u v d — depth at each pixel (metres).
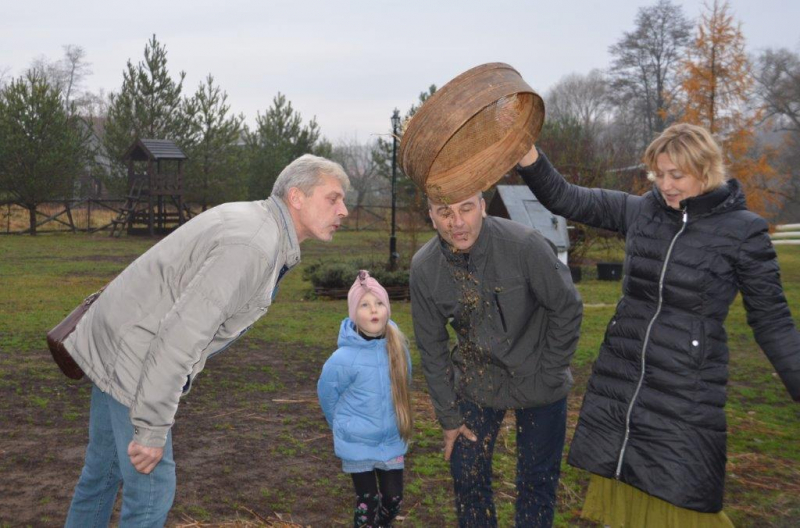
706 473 3.16
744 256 3.08
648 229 3.28
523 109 3.14
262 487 4.64
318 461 5.18
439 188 3.08
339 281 15.45
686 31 58.06
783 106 42.06
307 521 4.16
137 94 33.91
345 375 3.79
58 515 4.07
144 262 2.86
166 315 2.67
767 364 8.89
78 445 5.29
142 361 2.80
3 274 18.33
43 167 31.06
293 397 6.96
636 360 3.26
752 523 4.23
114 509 4.24
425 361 3.60
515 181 23.38
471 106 2.68
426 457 5.31
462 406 3.64
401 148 2.87
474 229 3.22
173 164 34.47
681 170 3.06
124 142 33.69
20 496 4.32
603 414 3.34
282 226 2.93
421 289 3.50
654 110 59.09
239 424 6.00
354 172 57.69
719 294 3.13
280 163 37.97
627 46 60.00
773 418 6.53
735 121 16.17
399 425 3.80
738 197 3.16
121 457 2.89
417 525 4.18
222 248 2.72
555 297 3.30
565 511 4.38
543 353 3.45
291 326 11.34
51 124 31.30
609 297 15.75
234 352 9.12
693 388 3.14
